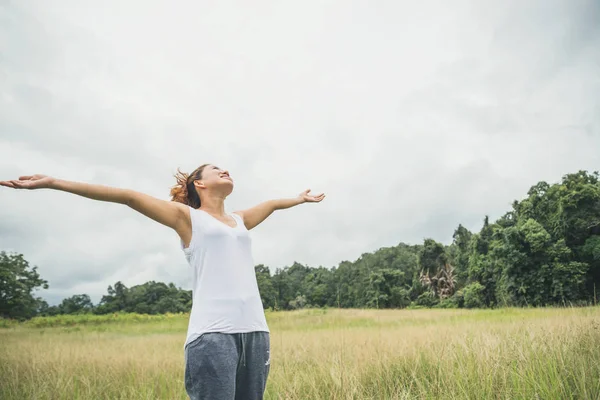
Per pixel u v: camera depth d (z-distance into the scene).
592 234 44.41
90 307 87.19
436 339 7.22
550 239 42.53
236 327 2.30
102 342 14.41
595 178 48.91
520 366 4.16
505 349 4.90
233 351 2.28
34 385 5.76
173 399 5.16
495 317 15.36
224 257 2.44
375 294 72.31
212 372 2.20
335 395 4.41
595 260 42.22
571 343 4.88
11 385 6.06
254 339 2.38
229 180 2.77
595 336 5.04
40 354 9.14
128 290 85.81
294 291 83.31
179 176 2.91
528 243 42.56
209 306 2.32
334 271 87.81
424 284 71.06
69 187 2.21
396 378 4.96
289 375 5.70
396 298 71.19
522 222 49.41
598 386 3.48
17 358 8.44
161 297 83.75
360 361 5.93
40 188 2.16
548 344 4.89
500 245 44.91
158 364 7.59
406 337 8.48
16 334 22.86
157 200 2.44
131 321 37.72
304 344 9.49
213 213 2.73
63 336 20.14
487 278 51.28
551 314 11.34
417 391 4.54
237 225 2.71
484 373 4.24
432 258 72.12
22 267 60.50
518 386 3.73
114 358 8.57
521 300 41.38
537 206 49.69
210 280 2.39
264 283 80.69
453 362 4.99
